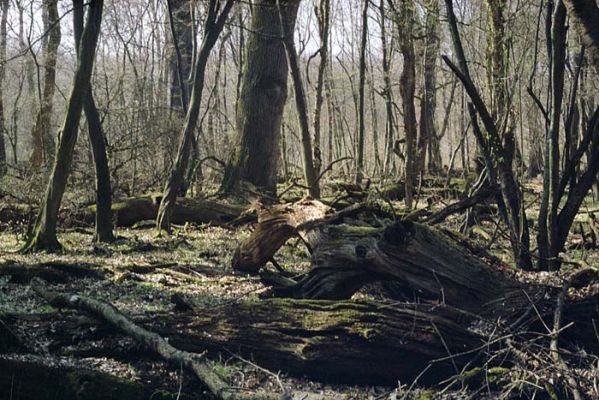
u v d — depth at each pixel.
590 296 7.18
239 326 6.62
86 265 10.31
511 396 6.14
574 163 9.27
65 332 6.41
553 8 9.96
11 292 8.31
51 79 26.34
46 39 28.92
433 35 18.81
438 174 26.39
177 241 13.36
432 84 28.41
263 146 19.22
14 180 19.61
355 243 7.51
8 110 38.38
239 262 10.35
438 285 7.29
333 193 19.08
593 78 18.12
